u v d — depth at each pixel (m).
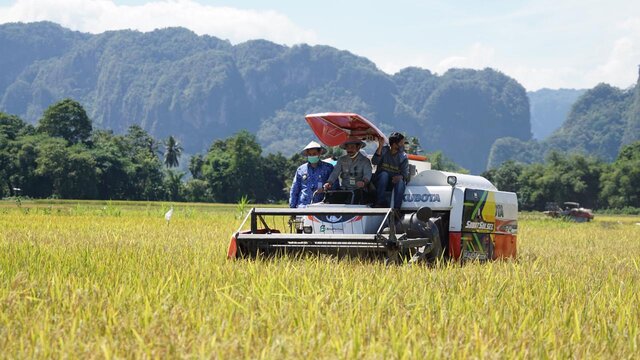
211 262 13.71
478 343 7.18
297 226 16.47
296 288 10.02
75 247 17.61
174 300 9.40
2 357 6.74
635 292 11.41
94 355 6.67
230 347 6.86
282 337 7.20
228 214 53.09
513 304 9.63
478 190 17.00
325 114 16.30
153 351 6.74
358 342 7.10
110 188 182.75
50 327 7.69
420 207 16.31
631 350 7.71
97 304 8.80
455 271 12.78
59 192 169.25
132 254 14.99
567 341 7.84
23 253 14.70
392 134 16.44
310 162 16.80
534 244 27.52
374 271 12.01
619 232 42.88
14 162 169.75
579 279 12.95
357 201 16.12
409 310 9.07
